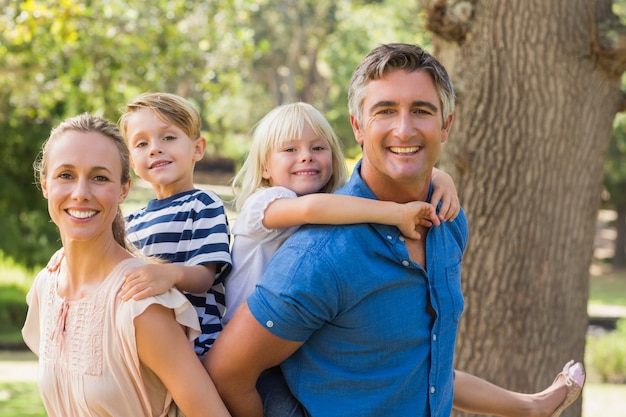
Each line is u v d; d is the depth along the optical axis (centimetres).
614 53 496
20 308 1975
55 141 242
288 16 3881
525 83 498
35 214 1956
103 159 240
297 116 315
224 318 279
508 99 500
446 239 265
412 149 243
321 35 3950
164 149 304
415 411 250
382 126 243
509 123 500
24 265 1972
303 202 253
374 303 244
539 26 495
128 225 298
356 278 239
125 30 1291
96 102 1412
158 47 1327
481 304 511
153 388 245
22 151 1873
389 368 246
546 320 512
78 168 238
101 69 1298
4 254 1948
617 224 3148
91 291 244
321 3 3862
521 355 509
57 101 1602
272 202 271
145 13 1326
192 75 1397
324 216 245
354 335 244
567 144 504
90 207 239
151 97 308
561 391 326
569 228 511
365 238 243
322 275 237
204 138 320
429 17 515
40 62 1257
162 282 241
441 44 526
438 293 254
